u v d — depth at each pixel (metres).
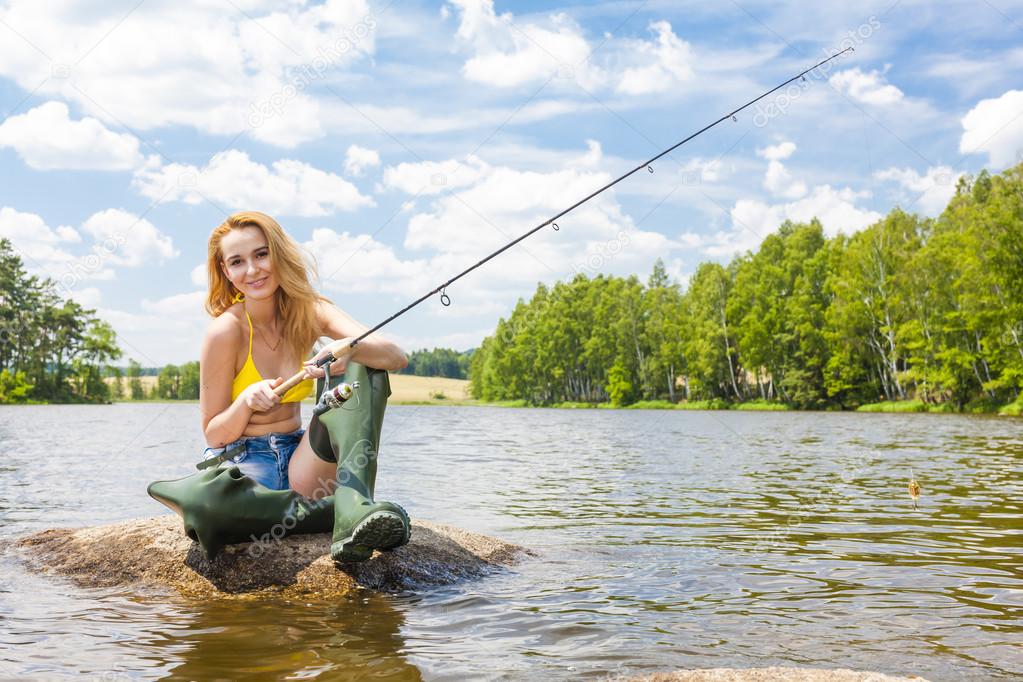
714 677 2.31
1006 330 35.69
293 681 2.36
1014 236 35.00
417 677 2.40
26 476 8.78
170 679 2.38
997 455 11.98
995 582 3.68
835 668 2.46
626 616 3.11
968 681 2.33
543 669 2.46
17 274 71.75
